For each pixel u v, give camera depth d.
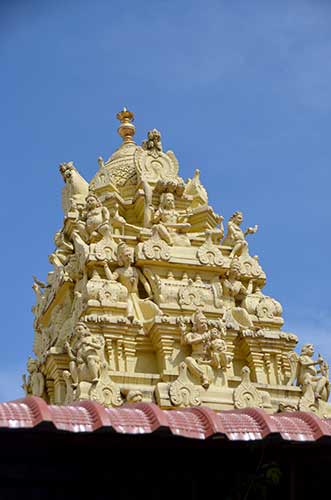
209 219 31.91
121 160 33.72
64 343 28.78
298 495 15.61
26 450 14.71
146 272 29.17
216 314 28.64
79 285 29.70
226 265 29.95
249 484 15.34
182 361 27.44
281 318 30.03
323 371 28.05
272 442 15.12
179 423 14.58
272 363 29.02
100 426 14.02
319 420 15.22
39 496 14.67
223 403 25.98
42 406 14.00
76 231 30.47
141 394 25.80
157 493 15.20
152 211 30.97
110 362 27.28
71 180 33.06
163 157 32.69
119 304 27.94
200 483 15.41
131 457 15.23
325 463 15.81
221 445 15.33
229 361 28.11
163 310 28.38
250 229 31.83
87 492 14.89
